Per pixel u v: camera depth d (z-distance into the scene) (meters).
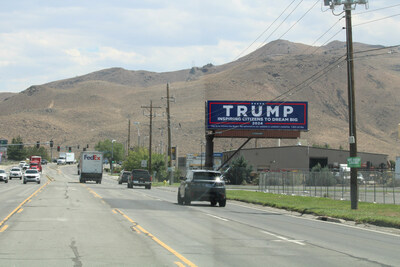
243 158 98.50
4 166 173.50
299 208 35.69
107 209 31.16
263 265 13.77
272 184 68.38
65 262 13.65
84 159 86.12
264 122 91.62
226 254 15.47
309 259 14.99
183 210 32.44
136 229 21.22
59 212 28.22
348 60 36.22
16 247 16.11
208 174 37.47
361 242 19.55
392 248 18.05
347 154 109.00
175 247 16.58
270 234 21.06
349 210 33.84
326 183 57.16
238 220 26.95
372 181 61.31
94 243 17.12
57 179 102.31
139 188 73.12
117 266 13.20
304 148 105.75
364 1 35.75
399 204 39.59
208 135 92.00
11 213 27.33
